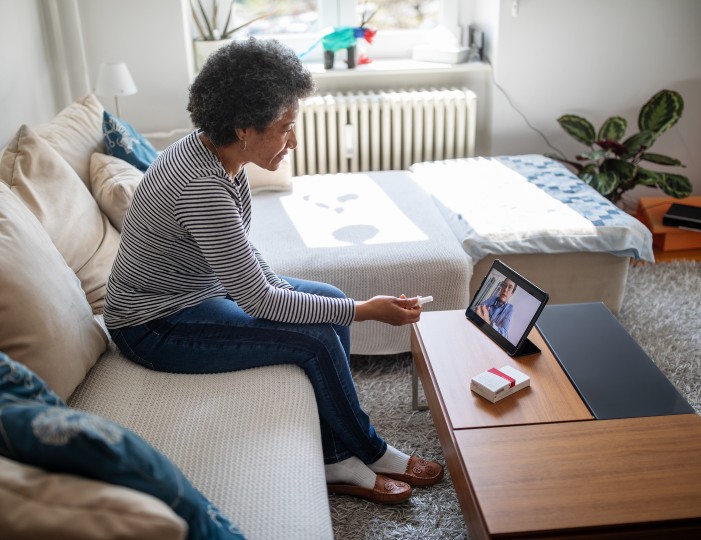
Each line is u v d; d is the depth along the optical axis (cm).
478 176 295
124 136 231
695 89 346
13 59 264
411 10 355
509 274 189
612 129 324
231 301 175
